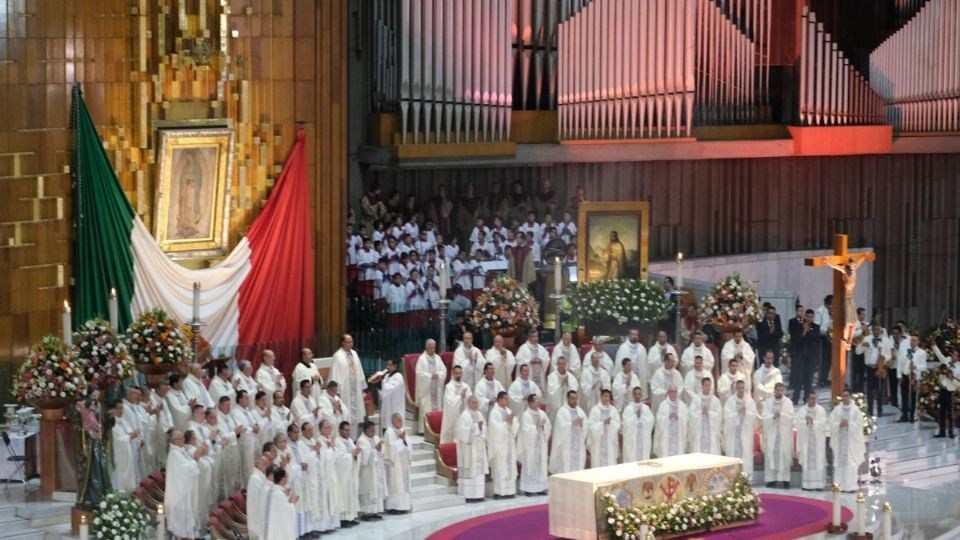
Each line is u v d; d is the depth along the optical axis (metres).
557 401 42.56
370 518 38.88
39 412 37.47
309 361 40.22
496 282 44.12
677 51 49.19
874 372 46.94
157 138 41.25
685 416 42.19
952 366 45.84
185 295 41.81
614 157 49.31
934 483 43.25
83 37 40.09
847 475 42.03
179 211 41.78
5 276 38.94
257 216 43.28
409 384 42.78
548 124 49.00
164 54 41.34
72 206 40.22
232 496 36.78
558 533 36.56
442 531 37.66
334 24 44.12
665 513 36.53
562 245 47.91
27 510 35.56
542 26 48.38
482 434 40.44
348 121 47.66
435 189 49.34
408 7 45.56
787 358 47.00
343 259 44.78
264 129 43.28
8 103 38.78
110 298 38.03
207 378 39.19
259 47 43.09
